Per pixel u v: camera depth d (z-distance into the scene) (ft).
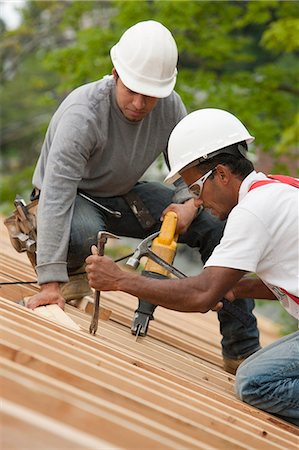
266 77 59.41
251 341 26.05
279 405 20.26
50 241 22.53
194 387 20.33
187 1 55.98
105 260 19.86
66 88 60.59
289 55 103.71
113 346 21.59
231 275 18.71
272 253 18.84
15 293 25.64
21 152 143.74
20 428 9.87
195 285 18.94
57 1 92.02
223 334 26.22
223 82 59.00
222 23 59.72
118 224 26.40
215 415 17.80
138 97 22.81
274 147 56.95
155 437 11.92
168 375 20.27
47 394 11.58
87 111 23.08
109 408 13.11
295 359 19.98
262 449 16.79
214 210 20.26
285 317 60.59
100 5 72.64
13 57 113.19
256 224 18.58
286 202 18.89
